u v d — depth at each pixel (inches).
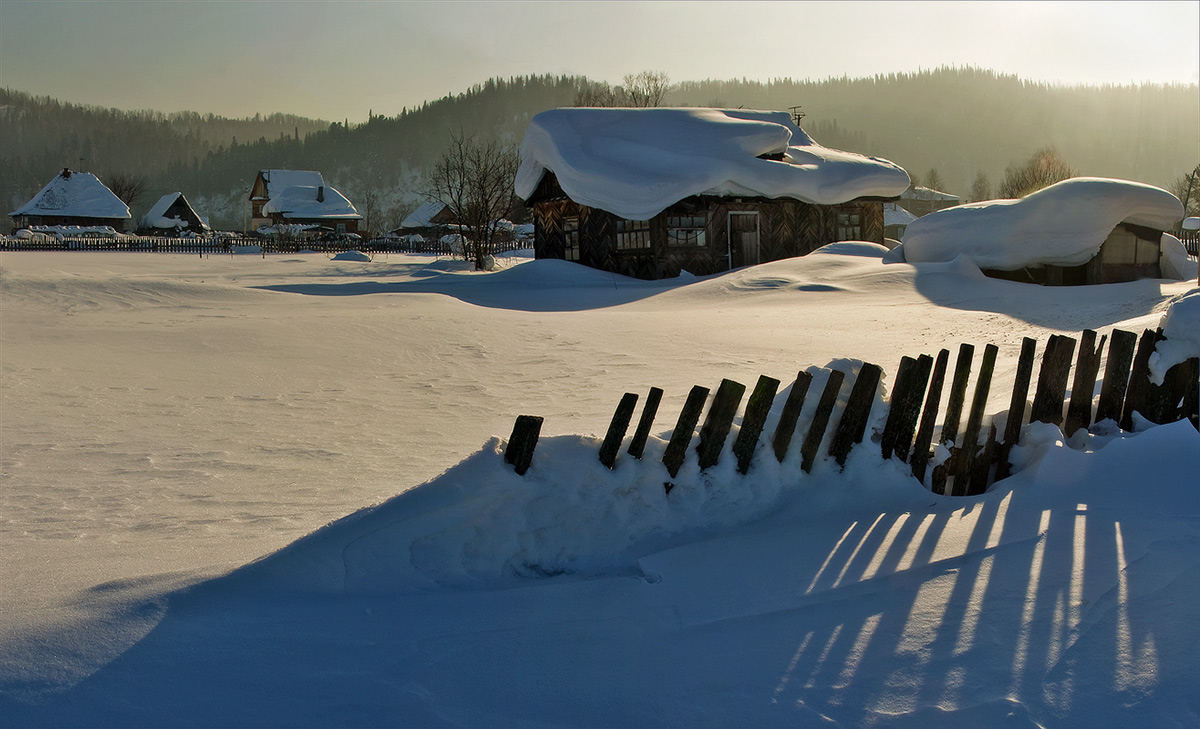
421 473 229.1
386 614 126.3
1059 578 138.8
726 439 174.2
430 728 99.7
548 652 117.1
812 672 112.9
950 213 960.3
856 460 182.2
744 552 152.2
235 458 245.6
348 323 555.8
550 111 1286.9
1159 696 106.0
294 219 3941.9
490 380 386.3
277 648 115.4
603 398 340.5
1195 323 206.8
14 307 619.5
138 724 98.1
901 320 615.8
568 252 1315.2
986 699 106.3
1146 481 177.3
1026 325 572.4
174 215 4362.7
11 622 118.8
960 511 172.2
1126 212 874.8
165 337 486.6
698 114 1275.8
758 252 1205.1
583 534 157.0
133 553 156.3
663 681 110.7
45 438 266.2
